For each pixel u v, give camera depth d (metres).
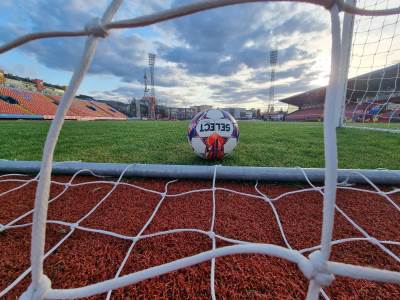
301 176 1.61
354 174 1.57
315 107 34.78
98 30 0.44
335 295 0.72
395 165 2.17
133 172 1.74
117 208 1.31
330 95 0.44
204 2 0.41
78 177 1.80
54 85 33.38
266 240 1.01
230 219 1.18
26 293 0.50
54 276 0.81
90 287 0.52
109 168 1.77
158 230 1.09
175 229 1.10
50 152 0.48
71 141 3.93
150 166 1.76
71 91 0.46
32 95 24.23
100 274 0.82
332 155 0.45
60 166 1.82
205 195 1.47
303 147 3.28
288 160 2.36
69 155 2.62
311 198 1.42
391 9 0.45
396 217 1.20
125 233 1.07
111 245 0.98
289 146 3.39
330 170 0.45
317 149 3.08
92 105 31.20
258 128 7.82
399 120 14.31
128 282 0.52
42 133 5.29
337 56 0.44
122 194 1.50
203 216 1.22
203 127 2.29
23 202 1.38
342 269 0.45
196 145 2.32
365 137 4.30
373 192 1.40
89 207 1.32
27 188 1.60
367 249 0.96
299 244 0.98
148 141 3.95
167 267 0.52
